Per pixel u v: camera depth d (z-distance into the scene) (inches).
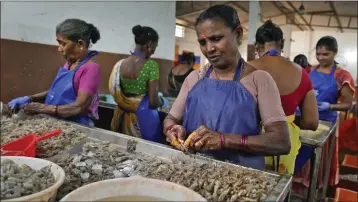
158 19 159.8
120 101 78.2
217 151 40.7
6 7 91.7
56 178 27.7
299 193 74.6
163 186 25.9
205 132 36.5
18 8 95.5
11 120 54.7
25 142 39.5
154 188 26.1
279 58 56.5
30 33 100.3
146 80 75.5
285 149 35.8
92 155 39.6
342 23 295.9
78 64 59.4
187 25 212.7
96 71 58.7
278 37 57.7
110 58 133.3
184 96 45.3
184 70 130.8
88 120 61.0
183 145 38.0
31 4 99.0
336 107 83.9
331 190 93.5
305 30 368.5
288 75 54.9
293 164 56.9
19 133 46.6
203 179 31.7
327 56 89.5
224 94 39.2
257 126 39.8
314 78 92.3
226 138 35.7
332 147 82.0
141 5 146.4
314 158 57.6
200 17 38.4
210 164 36.0
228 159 40.3
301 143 58.2
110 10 129.9
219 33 36.5
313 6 222.5
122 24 137.4
